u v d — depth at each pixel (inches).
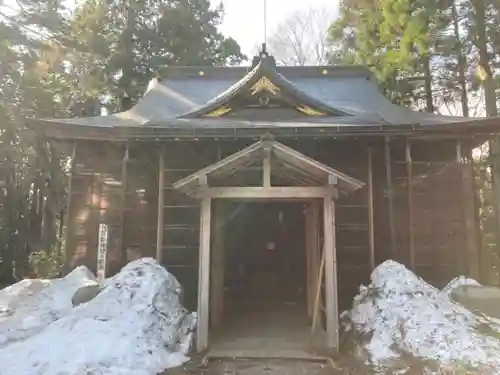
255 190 267.9
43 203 631.2
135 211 398.9
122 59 736.3
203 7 813.2
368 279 372.2
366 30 699.4
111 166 406.0
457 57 626.5
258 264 470.9
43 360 216.2
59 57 700.0
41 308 303.9
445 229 385.1
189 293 374.9
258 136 374.6
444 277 377.4
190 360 244.2
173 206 390.3
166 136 376.2
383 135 374.3
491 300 307.7
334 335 255.1
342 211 384.8
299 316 368.2
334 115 421.1
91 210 395.9
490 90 492.7
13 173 590.9
